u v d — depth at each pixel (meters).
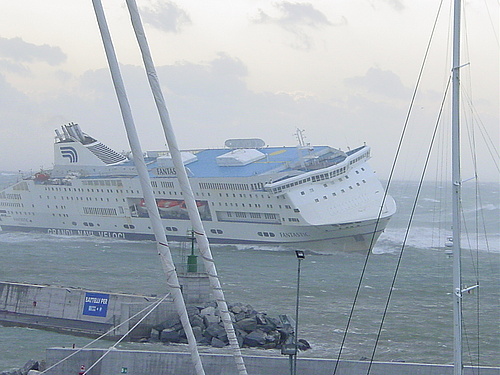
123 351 73.56
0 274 151.50
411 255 193.88
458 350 52.72
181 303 40.25
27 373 74.56
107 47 38.22
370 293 133.88
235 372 71.38
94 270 159.38
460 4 52.91
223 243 196.12
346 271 159.88
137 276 151.12
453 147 53.00
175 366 72.50
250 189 188.88
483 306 122.31
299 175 182.62
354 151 192.88
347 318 110.06
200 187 196.88
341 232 179.62
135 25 38.19
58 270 158.38
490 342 97.31
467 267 174.00
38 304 103.44
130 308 95.56
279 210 184.12
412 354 90.56
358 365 69.69
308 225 180.00
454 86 53.00
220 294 40.94
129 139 38.84
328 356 88.38
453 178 52.97
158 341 92.44
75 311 100.69
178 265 100.81
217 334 90.75
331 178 183.25
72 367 74.12
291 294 130.50
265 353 86.50
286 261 172.25
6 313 104.62
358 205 183.62
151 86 38.94
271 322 95.31
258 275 151.50
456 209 52.91
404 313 114.88
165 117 39.38
